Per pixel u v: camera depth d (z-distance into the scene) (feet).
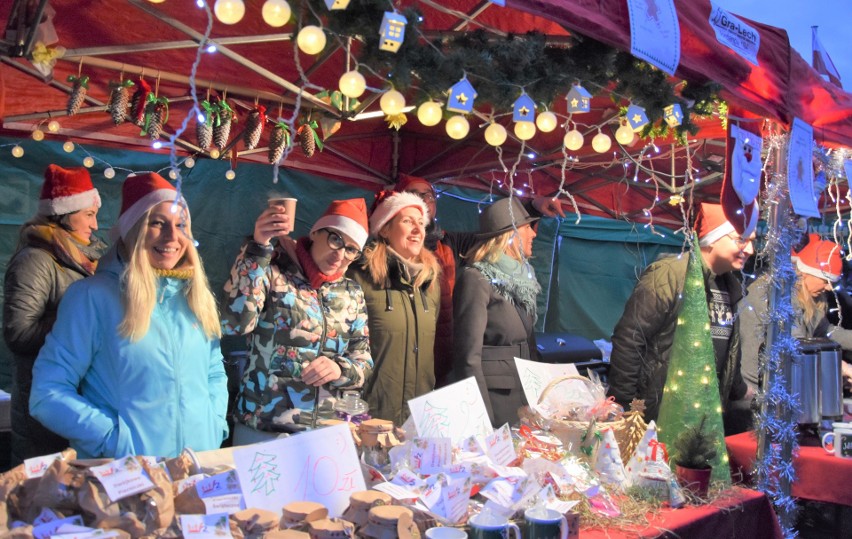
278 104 11.52
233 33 9.63
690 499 7.48
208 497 4.82
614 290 22.90
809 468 9.59
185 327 6.81
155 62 10.27
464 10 9.50
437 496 5.66
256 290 8.02
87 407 6.17
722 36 8.16
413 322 10.11
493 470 6.37
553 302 21.70
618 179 17.72
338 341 8.65
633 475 7.47
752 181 9.62
